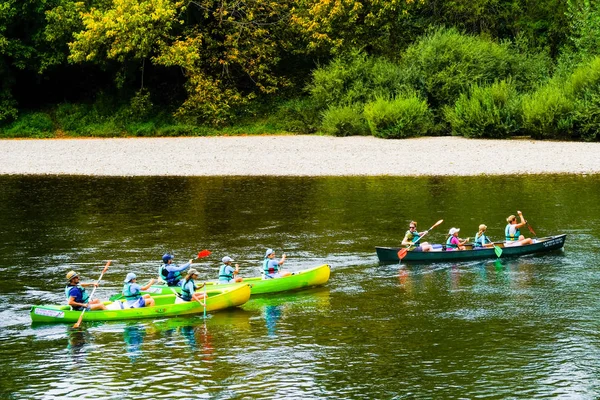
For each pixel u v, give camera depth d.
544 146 42.81
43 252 22.42
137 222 26.48
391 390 12.66
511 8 58.25
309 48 54.12
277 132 50.97
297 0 54.94
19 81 55.44
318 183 34.00
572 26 52.88
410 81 50.41
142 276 19.88
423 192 31.19
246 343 15.03
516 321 16.02
